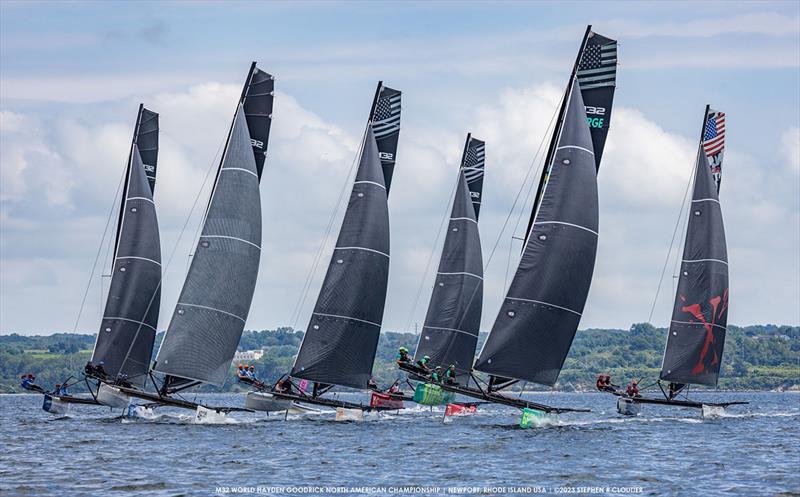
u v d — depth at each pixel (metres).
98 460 183.12
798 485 159.38
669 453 199.75
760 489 155.75
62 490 152.62
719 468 178.25
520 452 198.00
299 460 184.88
